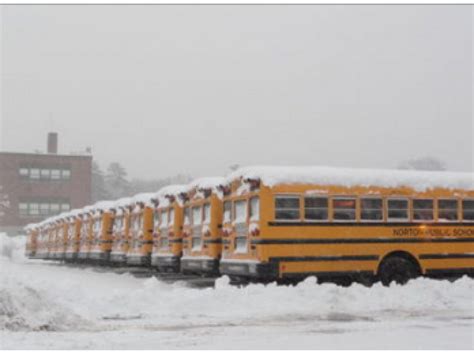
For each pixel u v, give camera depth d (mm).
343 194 13727
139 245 21516
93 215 28172
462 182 14758
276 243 13172
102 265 28250
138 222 21875
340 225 13617
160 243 19516
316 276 13312
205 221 16469
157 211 19984
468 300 12156
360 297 11820
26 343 8062
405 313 10789
